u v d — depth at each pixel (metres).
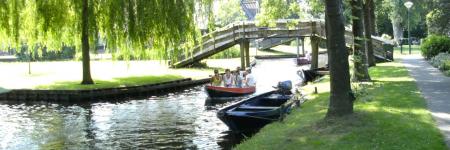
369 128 12.77
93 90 28.30
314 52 41.56
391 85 21.50
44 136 18.53
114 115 22.94
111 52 29.34
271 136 13.59
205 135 17.94
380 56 37.88
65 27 29.08
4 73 38.34
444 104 16.08
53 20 27.91
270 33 41.34
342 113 13.84
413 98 17.47
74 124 20.83
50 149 16.42
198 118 21.62
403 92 19.08
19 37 27.95
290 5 27.17
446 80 22.89
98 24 29.12
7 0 27.59
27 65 46.22
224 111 17.44
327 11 13.37
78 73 38.25
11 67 43.88
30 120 22.05
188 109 24.42
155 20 28.48
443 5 46.88
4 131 19.61
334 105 13.89
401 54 46.16
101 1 28.52
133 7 28.48
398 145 11.25
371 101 17.22
